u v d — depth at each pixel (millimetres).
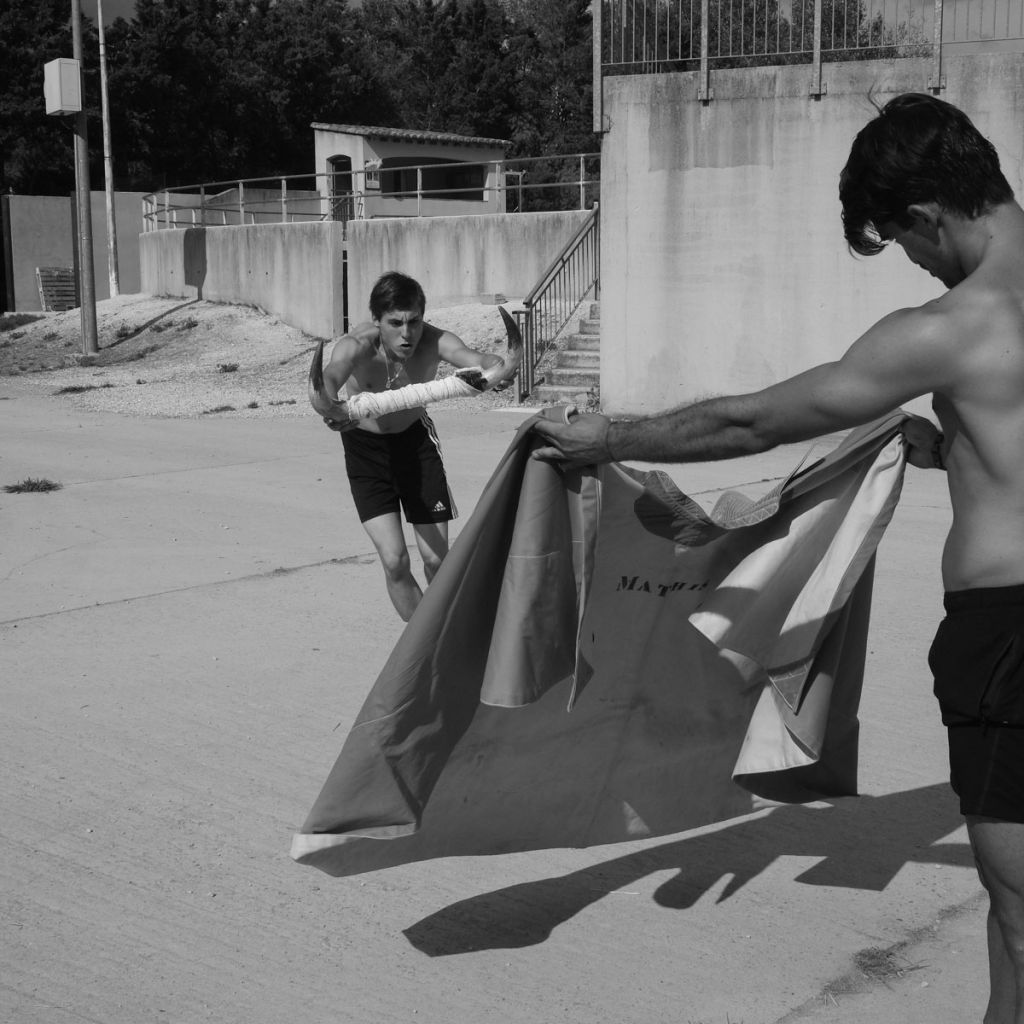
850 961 3338
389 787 3104
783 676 3105
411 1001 3168
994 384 2303
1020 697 2322
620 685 3459
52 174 52531
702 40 13680
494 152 35875
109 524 9336
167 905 3680
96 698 5492
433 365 5297
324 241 24625
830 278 13516
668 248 14281
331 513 9703
